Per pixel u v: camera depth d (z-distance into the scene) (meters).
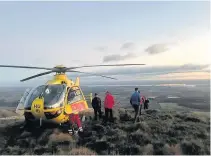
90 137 11.55
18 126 13.96
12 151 10.41
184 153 9.54
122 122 13.74
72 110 12.72
